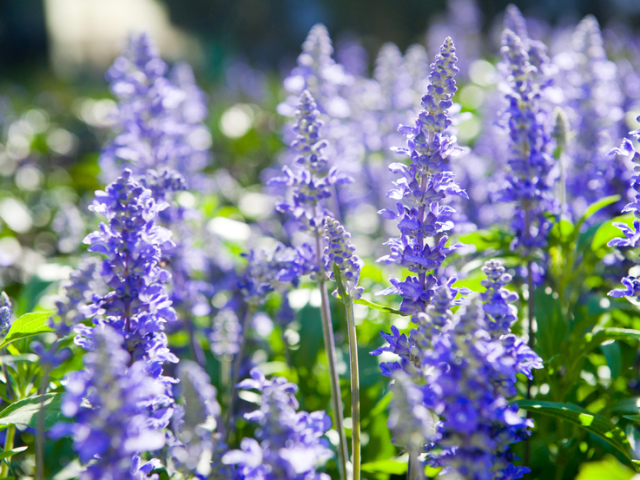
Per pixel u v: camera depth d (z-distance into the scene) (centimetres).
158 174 92
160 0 614
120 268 79
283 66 286
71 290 78
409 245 82
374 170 131
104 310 79
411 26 529
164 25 598
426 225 81
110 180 113
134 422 73
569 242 92
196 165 129
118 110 105
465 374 74
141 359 79
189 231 98
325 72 104
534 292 91
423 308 81
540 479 88
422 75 139
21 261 121
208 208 110
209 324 103
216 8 576
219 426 89
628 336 85
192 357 95
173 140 110
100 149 203
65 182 160
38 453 77
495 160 129
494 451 77
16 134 206
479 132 160
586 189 102
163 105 103
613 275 92
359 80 168
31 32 498
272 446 73
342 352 94
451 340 75
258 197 147
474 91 206
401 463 84
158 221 95
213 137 202
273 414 73
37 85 375
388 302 97
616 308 91
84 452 72
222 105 246
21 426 84
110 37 577
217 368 98
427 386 75
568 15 407
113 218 79
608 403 88
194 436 76
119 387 72
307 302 98
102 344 72
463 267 95
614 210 97
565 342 88
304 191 86
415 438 73
